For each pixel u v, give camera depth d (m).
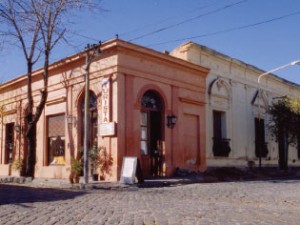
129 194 11.90
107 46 17.53
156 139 19.25
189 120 21.03
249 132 26.38
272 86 29.91
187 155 20.55
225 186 15.18
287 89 32.25
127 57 17.66
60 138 20.38
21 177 19.08
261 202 10.27
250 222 6.77
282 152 29.30
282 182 17.80
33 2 18.66
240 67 25.92
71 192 12.12
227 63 24.72
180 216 7.28
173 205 9.00
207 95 22.73
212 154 22.72
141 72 18.22
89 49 16.16
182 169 19.58
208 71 22.12
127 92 17.52
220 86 23.97
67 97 19.89
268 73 26.48
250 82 27.03
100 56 18.05
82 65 19.14
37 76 22.14
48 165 20.92
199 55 22.62
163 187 15.04
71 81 19.72
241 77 26.06
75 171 17.34
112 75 17.45
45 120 21.22
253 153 26.56
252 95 27.19
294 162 32.19
